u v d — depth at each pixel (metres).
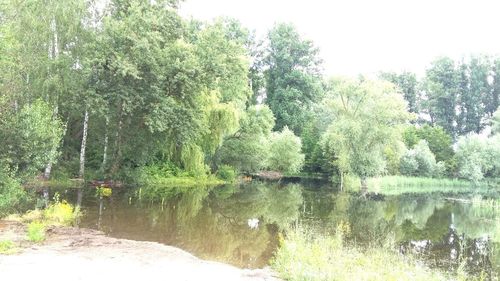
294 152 60.03
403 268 13.42
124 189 31.34
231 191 36.25
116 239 14.92
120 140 32.50
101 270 10.50
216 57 32.25
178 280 10.21
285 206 28.48
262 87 78.00
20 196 19.44
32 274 9.65
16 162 18.14
